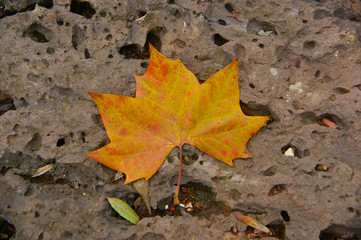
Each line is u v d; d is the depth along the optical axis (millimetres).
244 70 521
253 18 534
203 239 489
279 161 504
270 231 500
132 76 517
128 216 495
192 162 505
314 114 516
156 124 494
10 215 492
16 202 494
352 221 491
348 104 514
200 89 493
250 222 495
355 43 525
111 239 487
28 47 518
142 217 502
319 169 505
